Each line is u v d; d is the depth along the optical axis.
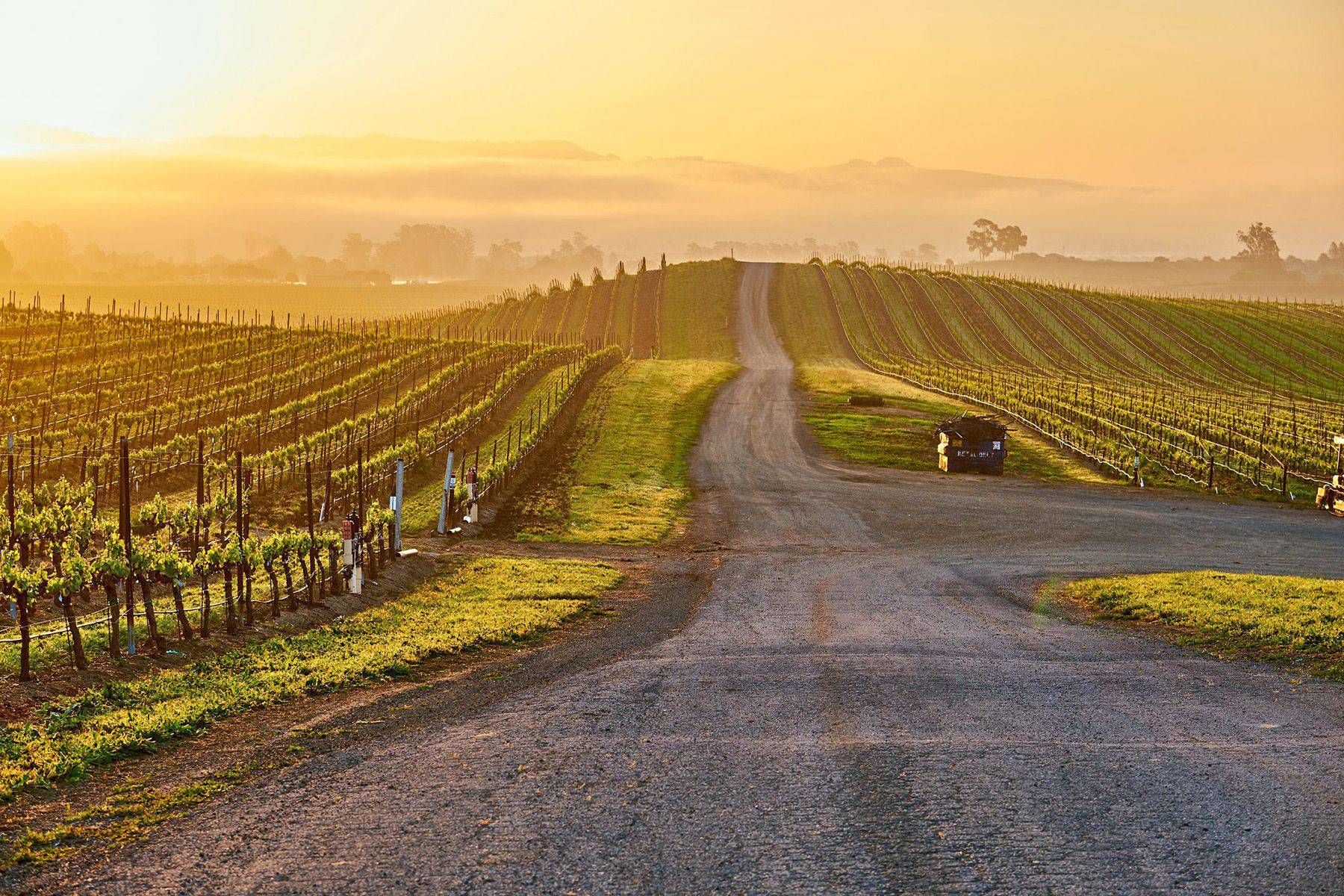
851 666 14.52
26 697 12.10
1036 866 7.18
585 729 10.95
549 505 38.84
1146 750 10.09
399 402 54.41
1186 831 7.84
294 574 22.36
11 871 7.21
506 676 14.03
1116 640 16.83
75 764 9.55
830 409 69.19
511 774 9.36
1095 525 35.91
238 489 20.77
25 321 71.06
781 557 29.52
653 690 12.98
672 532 34.72
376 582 22.30
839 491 43.81
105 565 14.06
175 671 13.89
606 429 59.31
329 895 6.79
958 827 7.93
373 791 8.92
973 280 151.50
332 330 82.38
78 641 13.52
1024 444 56.78
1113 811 8.28
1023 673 13.96
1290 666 14.48
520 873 7.11
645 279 158.88
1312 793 8.76
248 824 8.12
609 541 32.56
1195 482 47.06
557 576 24.47
